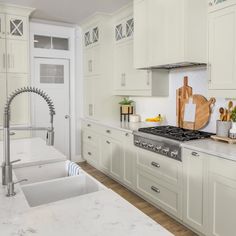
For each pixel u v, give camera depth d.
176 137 2.57
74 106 4.84
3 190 1.28
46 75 4.58
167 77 3.47
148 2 3.00
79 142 4.94
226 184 1.97
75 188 1.60
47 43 4.55
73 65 4.78
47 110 4.63
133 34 3.47
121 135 3.45
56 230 0.91
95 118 4.36
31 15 4.17
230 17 2.21
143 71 3.43
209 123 2.91
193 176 2.29
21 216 1.01
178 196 2.49
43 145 2.46
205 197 2.18
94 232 0.89
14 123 3.87
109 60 4.20
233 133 2.38
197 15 2.55
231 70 2.21
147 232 0.90
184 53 2.52
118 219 0.99
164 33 2.78
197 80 3.05
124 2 3.59
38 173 1.90
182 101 3.26
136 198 3.20
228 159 1.94
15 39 3.82
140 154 3.06
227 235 2.00
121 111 4.18
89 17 4.24
